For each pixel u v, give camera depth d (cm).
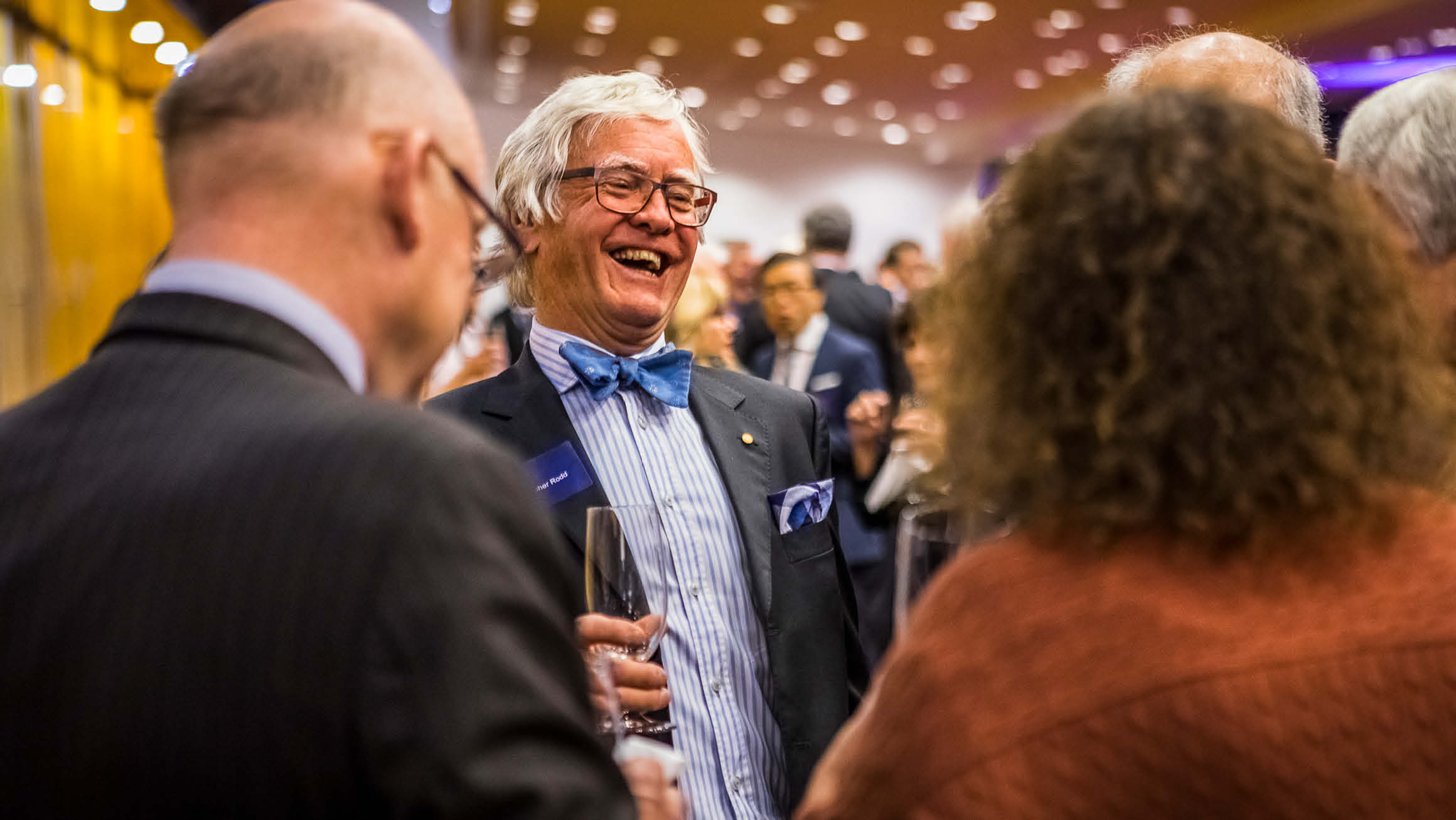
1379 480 76
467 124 86
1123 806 70
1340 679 69
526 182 168
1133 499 76
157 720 67
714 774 154
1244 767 68
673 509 164
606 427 166
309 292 78
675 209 168
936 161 2016
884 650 347
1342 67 1145
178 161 80
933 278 93
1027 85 1433
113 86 923
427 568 68
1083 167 80
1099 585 75
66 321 812
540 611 70
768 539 168
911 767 75
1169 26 1086
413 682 66
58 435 76
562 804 67
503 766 65
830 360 461
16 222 733
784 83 1480
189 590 68
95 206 877
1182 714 69
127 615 68
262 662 67
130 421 75
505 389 169
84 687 68
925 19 1112
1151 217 77
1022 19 1098
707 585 163
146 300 80
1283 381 74
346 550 68
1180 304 75
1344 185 81
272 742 66
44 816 68
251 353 76
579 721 71
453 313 85
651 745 107
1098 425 75
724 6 1080
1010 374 81
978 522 88
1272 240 76
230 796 66
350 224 79
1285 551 75
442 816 64
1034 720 72
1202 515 75
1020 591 77
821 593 169
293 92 79
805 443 180
